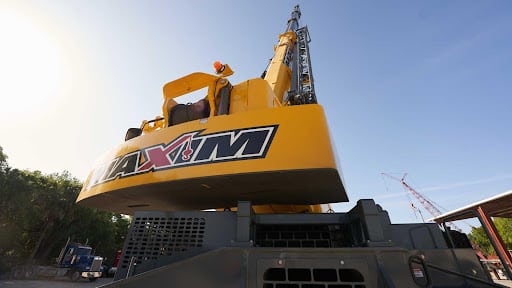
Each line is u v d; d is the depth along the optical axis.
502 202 12.33
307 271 2.24
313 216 3.14
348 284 2.06
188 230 2.95
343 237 3.11
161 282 2.21
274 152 2.81
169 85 4.81
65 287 22.81
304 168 2.64
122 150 4.08
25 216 29.88
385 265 2.12
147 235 3.01
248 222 2.66
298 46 10.86
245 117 3.17
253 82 4.08
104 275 37.19
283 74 8.34
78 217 38.12
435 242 2.71
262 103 3.78
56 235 36.12
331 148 2.77
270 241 3.15
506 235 48.62
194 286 2.17
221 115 3.57
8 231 29.58
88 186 4.52
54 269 28.66
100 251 44.50
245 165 2.84
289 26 13.52
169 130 3.62
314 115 2.97
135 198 4.21
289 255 2.21
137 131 5.34
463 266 2.40
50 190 35.75
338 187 3.45
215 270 2.21
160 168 3.34
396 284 2.06
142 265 2.83
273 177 2.95
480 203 12.76
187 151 3.25
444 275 2.28
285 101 7.54
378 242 2.33
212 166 2.98
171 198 4.20
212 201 4.41
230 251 2.28
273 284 2.12
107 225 45.22
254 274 2.15
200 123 3.40
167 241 2.93
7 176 27.06
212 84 4.28
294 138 2.84
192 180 3.11
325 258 2.17
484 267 2.39
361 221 2.64
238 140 3.03
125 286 2.21
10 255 30.44
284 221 3.12
